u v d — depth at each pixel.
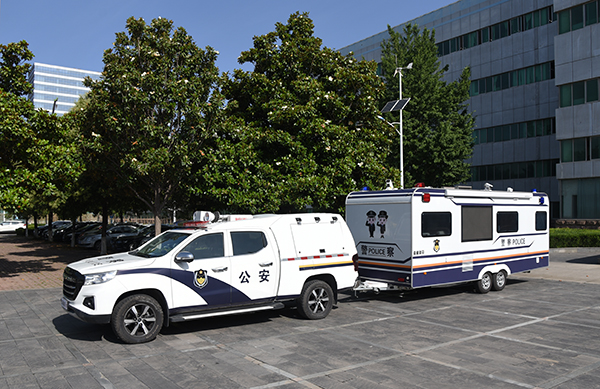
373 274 11.53
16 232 52.62
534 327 8.52
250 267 8.48
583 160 29.33
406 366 6.26
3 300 11.13
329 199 15.76
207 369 6.15
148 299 7.51
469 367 6.22
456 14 42.44
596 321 9.00
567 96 30.00
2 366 6.31
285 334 8.03
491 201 12.44
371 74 17.48
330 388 5.46
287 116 15.02
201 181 14.97
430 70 27.55
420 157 26.41
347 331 8.25
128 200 22.16
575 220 29.16
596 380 5.74
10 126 13.69
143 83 13.84
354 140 16.22
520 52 37.97
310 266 9.22
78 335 7.93
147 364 6.37
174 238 8.46
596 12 28.50
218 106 14.45
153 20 15.43
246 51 17.33
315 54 16.73
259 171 14.91
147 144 14.22
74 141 16.11
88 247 25.84
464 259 11.70
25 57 16.33
